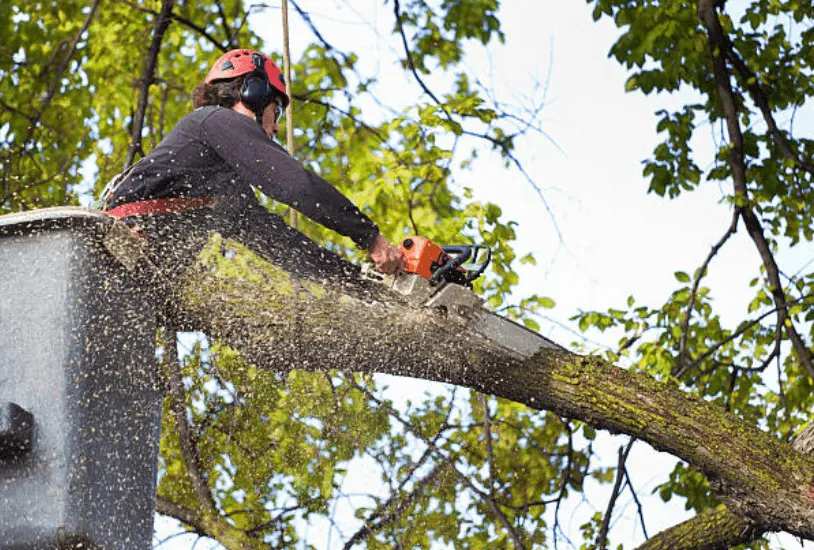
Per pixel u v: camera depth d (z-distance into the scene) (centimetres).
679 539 743
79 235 504
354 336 569
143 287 535
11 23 1447
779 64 1398
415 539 945
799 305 1266
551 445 1112
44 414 483
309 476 884
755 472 596
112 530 495
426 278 570
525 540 1005
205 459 893
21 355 492
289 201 543
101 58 1395
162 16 1184
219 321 565
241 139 551
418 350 579
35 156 1348
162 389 547
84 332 496
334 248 1275
